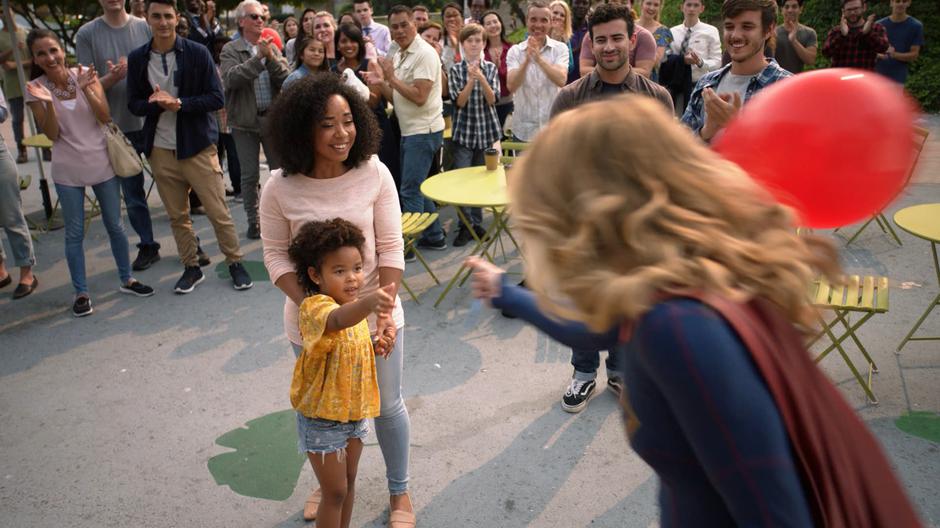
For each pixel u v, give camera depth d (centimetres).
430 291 502
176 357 423
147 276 547
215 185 498
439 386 381
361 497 299
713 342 96
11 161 496
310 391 229
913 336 407
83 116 465
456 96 577
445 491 300
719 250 104
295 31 945
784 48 731
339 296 229
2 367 418
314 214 242
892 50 823
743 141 141
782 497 96
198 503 300
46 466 327
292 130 233
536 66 541
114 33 560
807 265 110
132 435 349
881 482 110
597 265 107
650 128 108
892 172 133
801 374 105
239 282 515
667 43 740
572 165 109
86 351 434
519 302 145
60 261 583
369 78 536
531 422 346
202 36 707
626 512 285
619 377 362
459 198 448
